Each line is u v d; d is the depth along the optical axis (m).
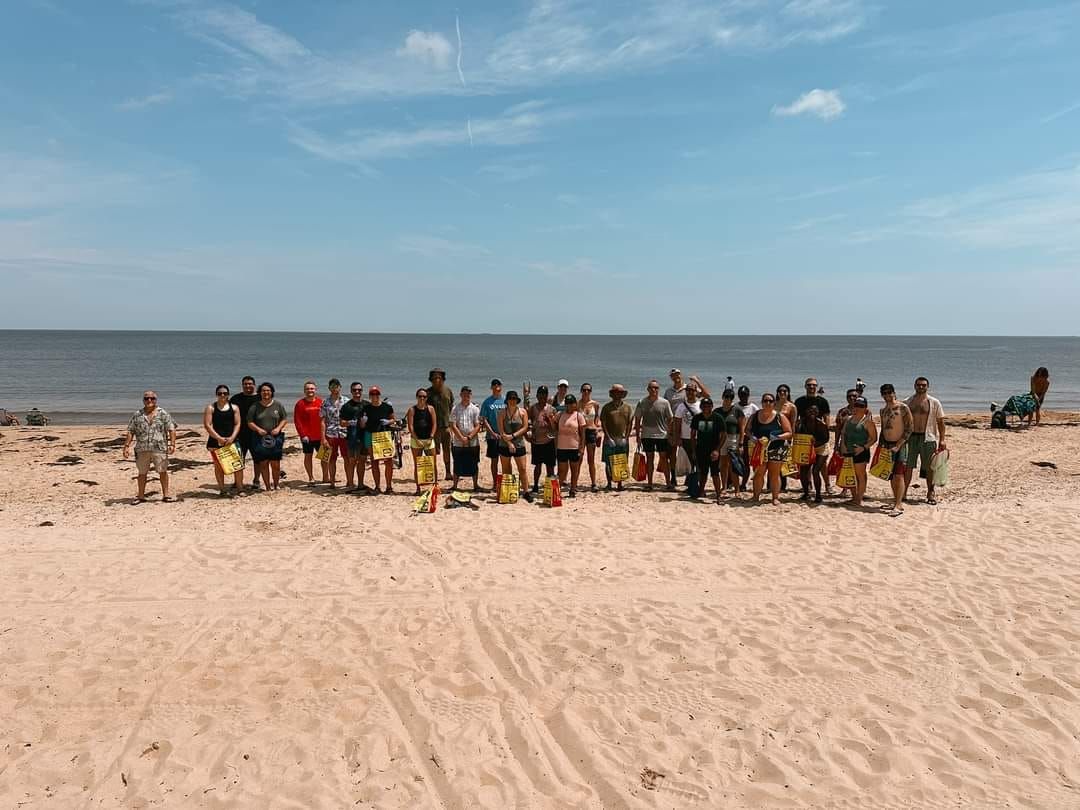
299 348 114.19
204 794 4.21
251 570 7.81
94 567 7.89
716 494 11.23
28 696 5.24
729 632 6.23
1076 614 6.41
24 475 13.45
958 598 6.86
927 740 4.62
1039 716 4.83
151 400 10.85
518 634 6.25
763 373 61.53
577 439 11.18
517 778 4.36
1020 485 12.37
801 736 4.69
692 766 4.43
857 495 10.43
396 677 5.53
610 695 5.25
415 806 4.12
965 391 42.47
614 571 7.77
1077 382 50.50
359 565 7.96
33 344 117.81
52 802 4.14
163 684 5.42
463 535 9.10
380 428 11.45
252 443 11.79
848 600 6.89
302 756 4.57
